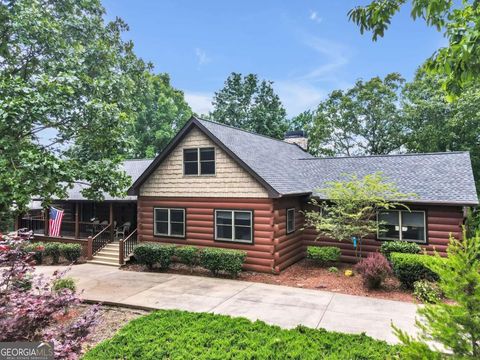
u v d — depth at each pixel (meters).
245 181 12.46
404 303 8.74
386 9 4.21
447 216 11.59
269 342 5.35
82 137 11.27
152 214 14.55
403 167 14.27
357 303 8.77
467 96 19.22
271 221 11.93
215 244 13.08
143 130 35.19
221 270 12.23
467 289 3.22
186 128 13.61
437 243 11.71
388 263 10.37
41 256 14.70
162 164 14.34
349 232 11.77
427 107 22.56
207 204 13.30
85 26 16.03
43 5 13.17
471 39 3.35
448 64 3.75
